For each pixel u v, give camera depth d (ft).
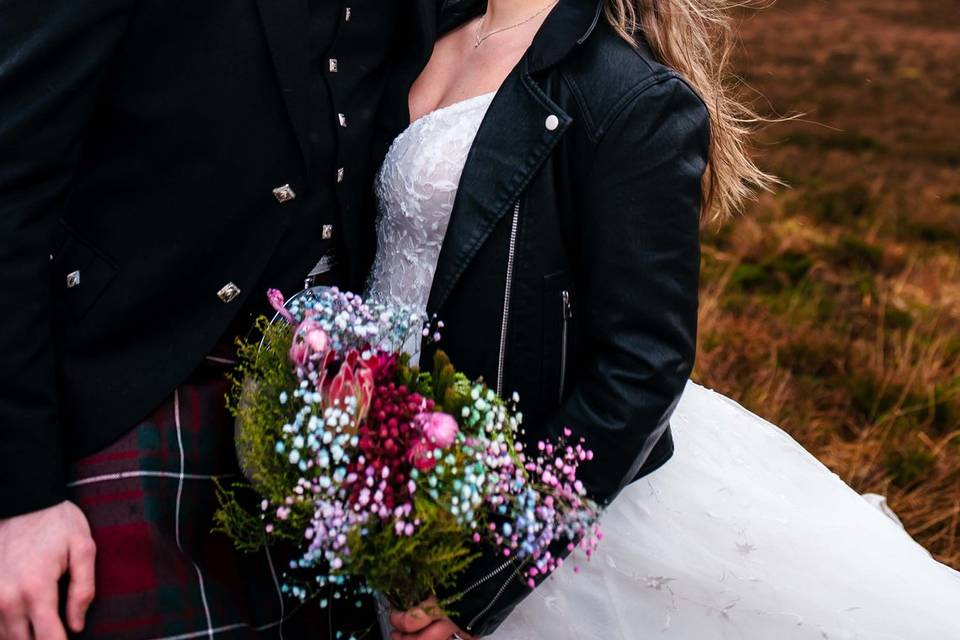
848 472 11.30
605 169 4.99
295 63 5.32
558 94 5.17
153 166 5.22
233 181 5.33
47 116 4.72
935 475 11.29
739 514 5.96
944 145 35.99
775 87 45.16
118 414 5.24
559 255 5.25
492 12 5.99
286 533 5.02
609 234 5.00
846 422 12.55
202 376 5.60
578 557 5.71
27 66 4.67
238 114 5.25
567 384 5.41
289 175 5.49
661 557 5.71
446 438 4.23
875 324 16.14
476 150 5.32
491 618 5.14
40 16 4.69
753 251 20.20
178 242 5.29
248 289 5.50
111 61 5.05
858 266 19.88
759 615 5.57
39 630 4.75
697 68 5.62
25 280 4.79
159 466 5.26
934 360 14.05
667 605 5.64
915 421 12.39
